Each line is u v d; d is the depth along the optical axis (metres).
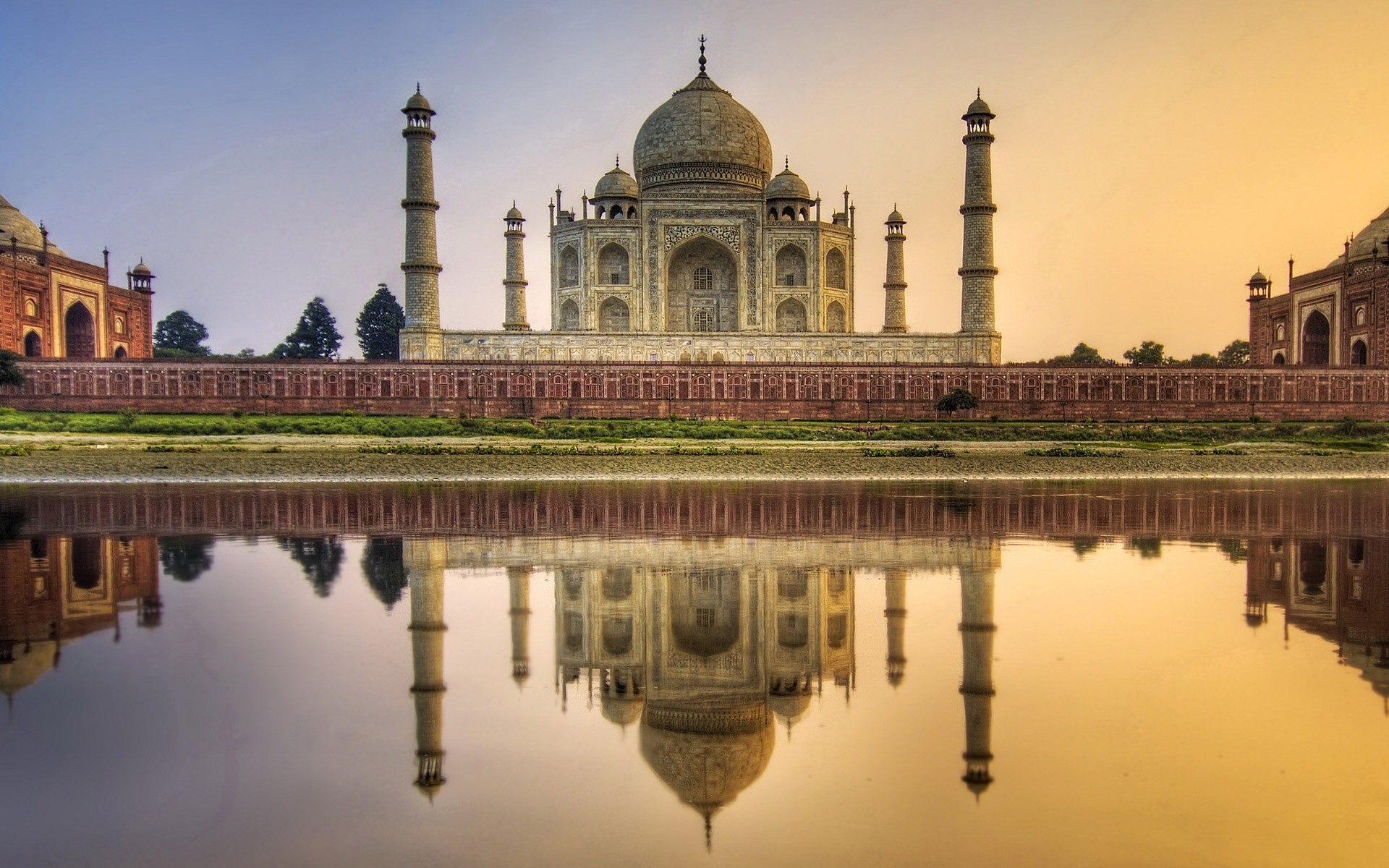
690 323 123.69
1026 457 74.69
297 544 38.66
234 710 19.77
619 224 119.00
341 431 86.25
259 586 30.72
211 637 24.91
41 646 23.98
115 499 53.00
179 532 41.59
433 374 98.69
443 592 30.33
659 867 13.86
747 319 119.44
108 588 30.20
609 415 99.00
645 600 29.38
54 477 63.84
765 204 119.94
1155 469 71.75
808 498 55.28
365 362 98.25
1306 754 17.62
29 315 104.00
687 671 22.64
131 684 21.20
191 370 97.38
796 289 119.88
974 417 101.00
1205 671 22.22
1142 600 29.23
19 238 107.69
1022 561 35.44
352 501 53.12
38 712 19.58
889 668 22.69
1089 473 70.88
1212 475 70.62
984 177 106.25
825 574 33.16
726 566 34.59
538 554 36.75
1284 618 27.03
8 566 33.59
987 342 106.69
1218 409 102.75
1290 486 63.16
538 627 26.28
